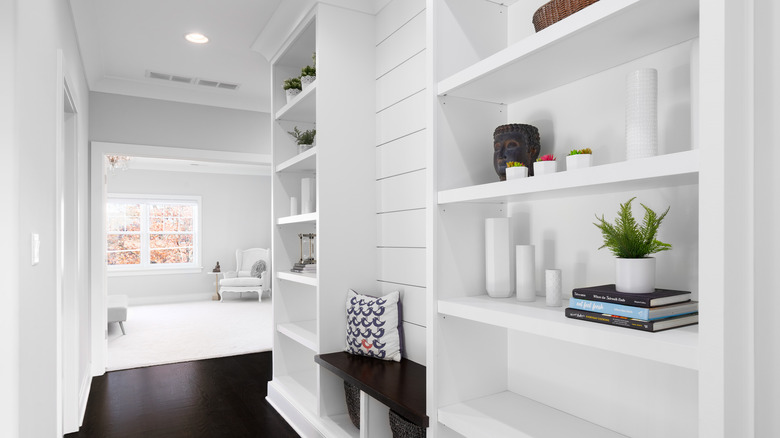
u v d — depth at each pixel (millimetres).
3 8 1369
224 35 3537
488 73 1556
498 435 1475
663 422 1378
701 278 953
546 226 1774
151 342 5512
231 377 4160
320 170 2803
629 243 1277
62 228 2393
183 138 4766
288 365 3582
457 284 1782
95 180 4387
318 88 2812
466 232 1812
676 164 1024
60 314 2346
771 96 1003
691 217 1327
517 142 1640
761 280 986
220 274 9586
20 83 1442
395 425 2123
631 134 1275
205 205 9602
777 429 1009
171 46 3730
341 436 2506
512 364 1888
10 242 1372
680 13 1148
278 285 3559
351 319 2717
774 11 1004
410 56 2633
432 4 1760
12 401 1366
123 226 8992
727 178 923
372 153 2957
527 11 1840
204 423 3119
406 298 2672
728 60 925
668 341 1048
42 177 1850
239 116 5020
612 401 1519
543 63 1484
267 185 10203
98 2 3002
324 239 2805
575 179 1259
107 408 3406
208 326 6504
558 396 1702
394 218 2791
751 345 954
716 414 923
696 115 1317
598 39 1307
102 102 4461
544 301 1673
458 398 1781
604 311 1255
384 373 2363
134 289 8883
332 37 2855
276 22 3260
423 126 2525
